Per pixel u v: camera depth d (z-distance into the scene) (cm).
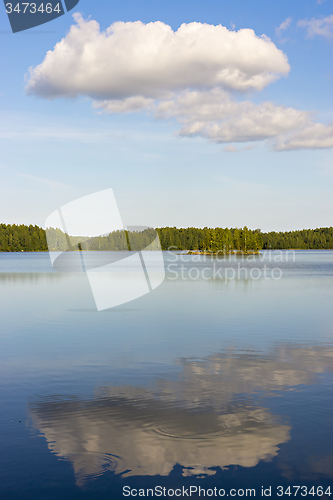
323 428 835
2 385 1107
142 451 747
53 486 646
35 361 1350
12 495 625
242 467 699
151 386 1092
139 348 1527
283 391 1049
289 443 774
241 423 857
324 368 1257
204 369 1249
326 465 706
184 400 988
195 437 796
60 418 885
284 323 2041
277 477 673
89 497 621
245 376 1177
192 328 1917
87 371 1234
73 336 1747
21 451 746
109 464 707
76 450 750
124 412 916
